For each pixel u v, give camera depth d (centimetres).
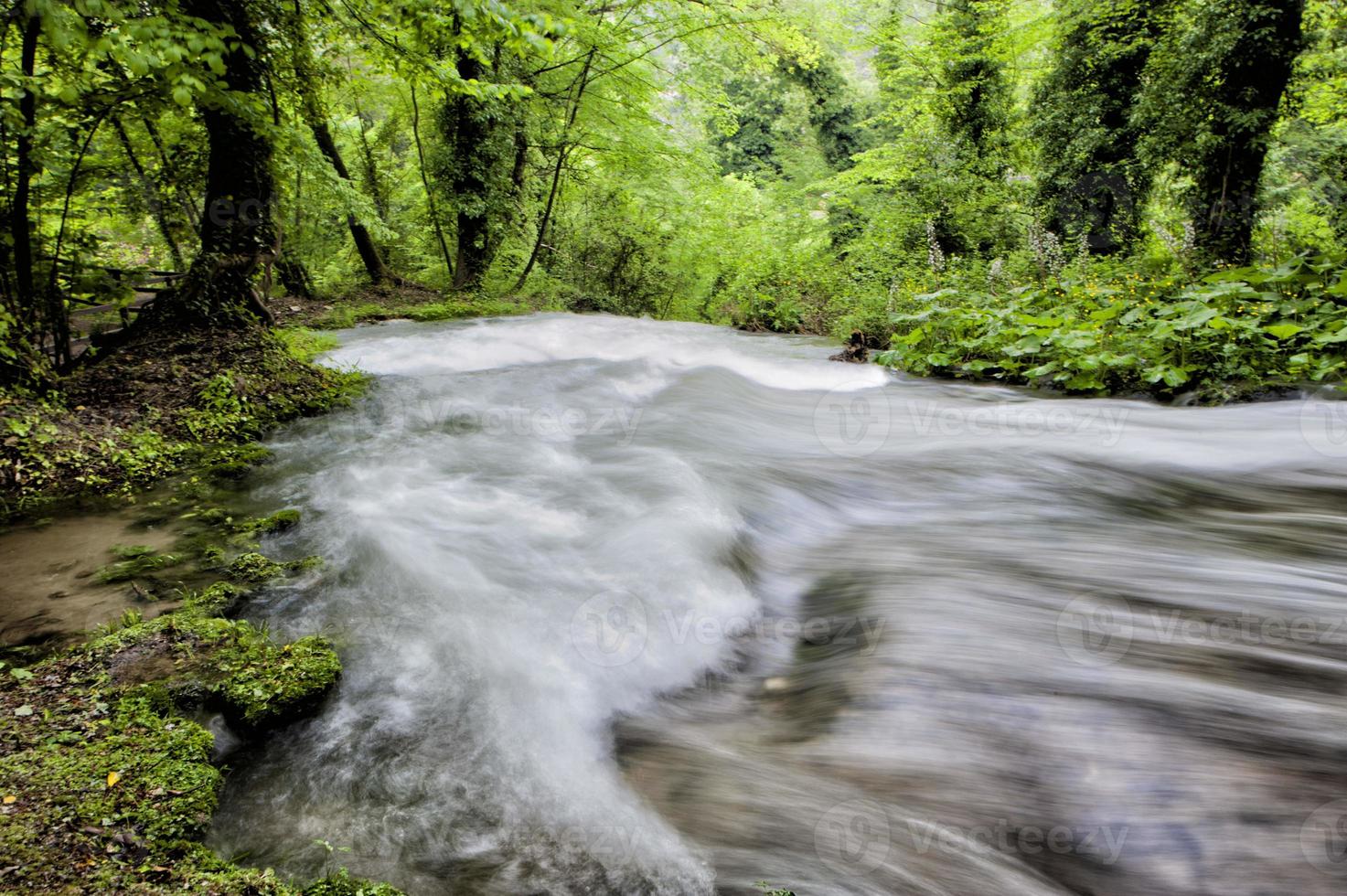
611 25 1472
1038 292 909
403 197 1875
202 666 267
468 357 933
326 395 676
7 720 229
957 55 1692
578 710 258
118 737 225
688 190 1892
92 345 651
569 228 1778
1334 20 1184
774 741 238
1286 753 208
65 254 595
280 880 179
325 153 1479
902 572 348
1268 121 983
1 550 374
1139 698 236
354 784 219
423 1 589
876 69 2128
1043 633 279
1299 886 173
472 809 209
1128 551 360
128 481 476
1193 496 438
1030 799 204
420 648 289
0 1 495
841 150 2622
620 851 194
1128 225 1391
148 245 1023
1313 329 645
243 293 707
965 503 447
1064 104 1501
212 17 658
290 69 837
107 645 278
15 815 184
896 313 1095
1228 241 998
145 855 180
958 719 234
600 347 1069
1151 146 1138
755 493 457
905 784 212
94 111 581
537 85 1523
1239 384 643
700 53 1708
